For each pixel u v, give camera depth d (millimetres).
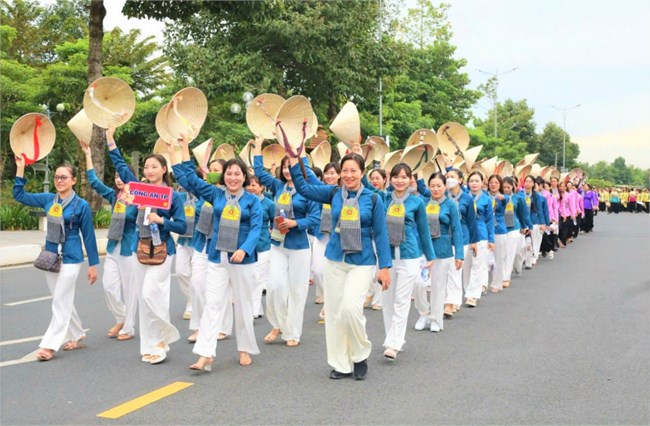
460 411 5523
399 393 5996
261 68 25812
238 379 6418
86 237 7402
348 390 6082
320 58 26578
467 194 10234
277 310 7938
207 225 7910
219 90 25688
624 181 147750
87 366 6848
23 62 36156
